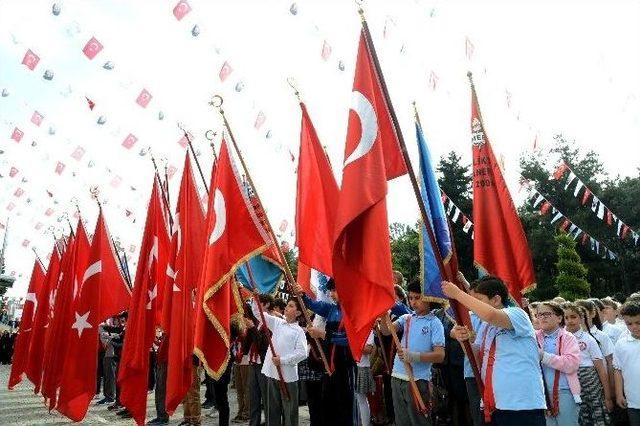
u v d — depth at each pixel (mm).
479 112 8180
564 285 28766
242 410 10945
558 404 5812
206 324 7566
